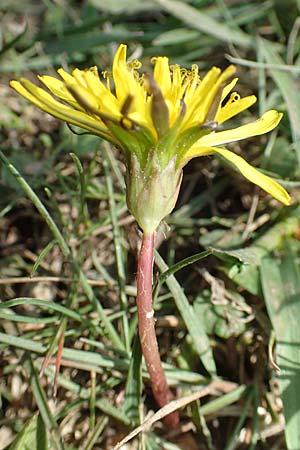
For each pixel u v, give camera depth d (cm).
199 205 17
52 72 19
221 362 15
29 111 18
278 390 14
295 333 14
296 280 14
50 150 17
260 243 15
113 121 10
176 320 15
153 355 12
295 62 18
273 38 20
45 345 13
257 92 18
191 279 15
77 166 14
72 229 16
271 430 14
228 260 14
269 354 14
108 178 15
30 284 15
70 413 14
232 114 11
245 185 17
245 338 14
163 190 11
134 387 13
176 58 19
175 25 20
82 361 14
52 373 14
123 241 16
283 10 19
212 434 14
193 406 13
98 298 15
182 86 12
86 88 11
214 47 19
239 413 14
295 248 15
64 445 13
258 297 15
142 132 10
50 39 20
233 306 14
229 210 17
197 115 10
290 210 16
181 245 16
